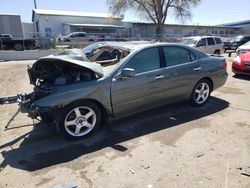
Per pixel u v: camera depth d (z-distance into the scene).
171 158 3.46
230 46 23.50
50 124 4.02
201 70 5.32
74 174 3.14
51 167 3.30
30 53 20.16
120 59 4.55
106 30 40.16
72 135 3.95
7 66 14.31
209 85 5.67
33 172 3.20
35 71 4.62
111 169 3.23
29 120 4.95
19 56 19.80
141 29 41.81
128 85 4.25
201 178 3.02
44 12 38.81
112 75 4.12
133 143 3.92
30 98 3.98
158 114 5.11
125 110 4.38
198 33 47.53
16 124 4.75
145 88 4.47
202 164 3.31
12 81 9.23
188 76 5.12
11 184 2.96
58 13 39.41
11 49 22.91
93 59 5.39
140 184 2.93
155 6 38.53
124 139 4.05
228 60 15.02
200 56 5.44
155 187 2.87
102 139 4.06
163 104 4.97
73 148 3.79
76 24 37.94
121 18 40.72
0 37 22.09
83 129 4.10
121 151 3.68
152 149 3.72
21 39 22.91
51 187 2.89
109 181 2.99
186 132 4.29
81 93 3.83
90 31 39.28
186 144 3.86
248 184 2.90
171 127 4.50
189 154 3.56
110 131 4.34
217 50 16.12
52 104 3.67
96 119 4.13
